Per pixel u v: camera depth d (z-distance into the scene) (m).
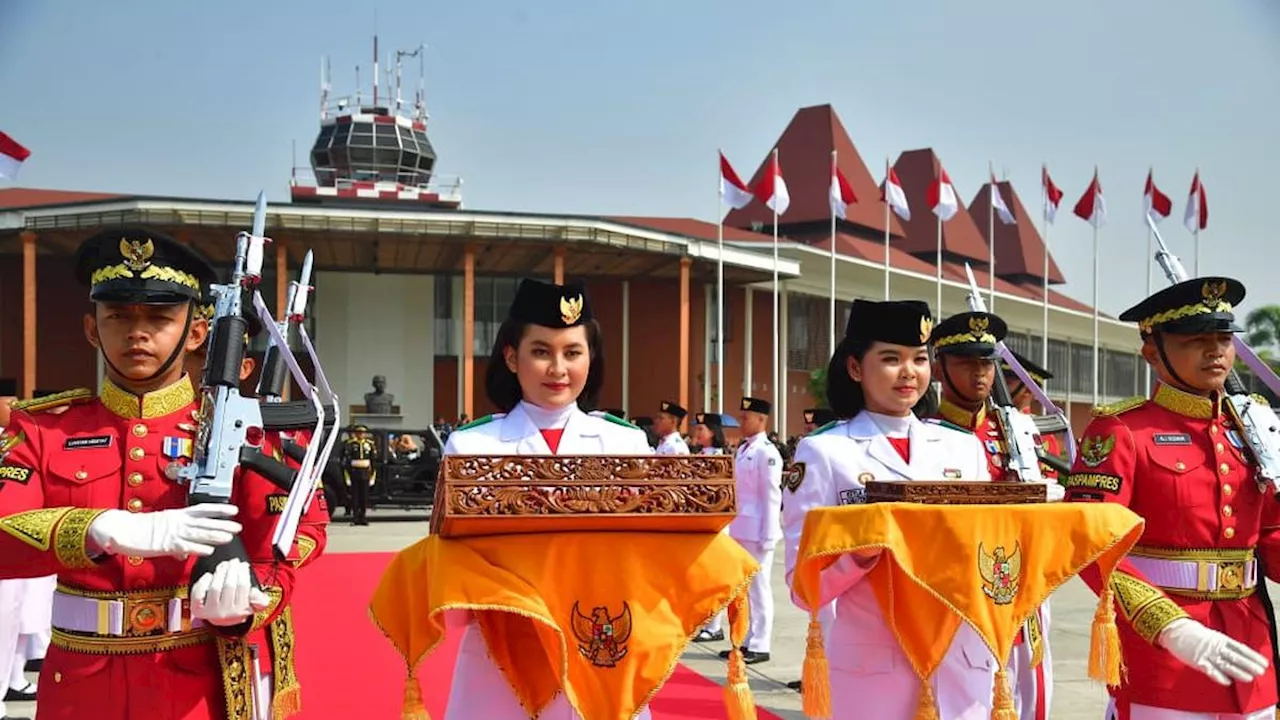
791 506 4.40
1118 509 3.73
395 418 30.83
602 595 3.23
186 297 3.37
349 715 6.10
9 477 3.25
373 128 36.25
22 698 6.85
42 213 24.88
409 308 32.75
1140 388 54.56
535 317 3.91
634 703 3.19
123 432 3.40
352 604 9.73
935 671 3.82
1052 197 32.12
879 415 4.50
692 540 3.32
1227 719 4.11
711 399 33.97
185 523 2.91
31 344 25.02
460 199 35.97
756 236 35.41
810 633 3.72
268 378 4.04
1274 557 4.29
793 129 43.41
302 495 3.14
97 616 3.25
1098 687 7.18
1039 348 46.03
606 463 3.17
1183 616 3.83
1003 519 3.62
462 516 3.05
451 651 7.69
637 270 31.95
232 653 3.33
